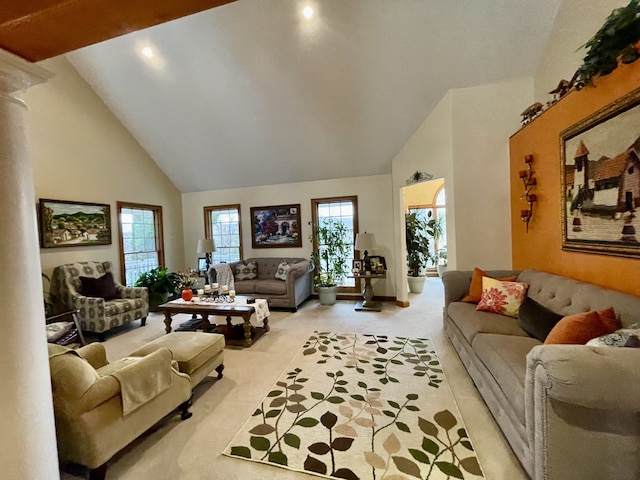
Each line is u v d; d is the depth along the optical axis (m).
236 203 6.39
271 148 5.19
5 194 0.99
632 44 1.82
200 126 4.91
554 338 1.68
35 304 1.08
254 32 3.42
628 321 1.64
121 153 5.16
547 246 2.90
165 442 1.86
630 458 1.18
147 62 4.00
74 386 1.48
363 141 4.80
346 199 5.73
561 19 2.93
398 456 1.69
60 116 4.22
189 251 6.72
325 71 3.74
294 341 3.52
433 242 7.97
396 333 3.71
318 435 1.89
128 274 5.35
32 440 1.05
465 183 3.73
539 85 3.38
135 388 1.69
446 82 3.71
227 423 2.03
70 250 4.33
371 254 5.57
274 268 5.81
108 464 1.66
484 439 1.81
